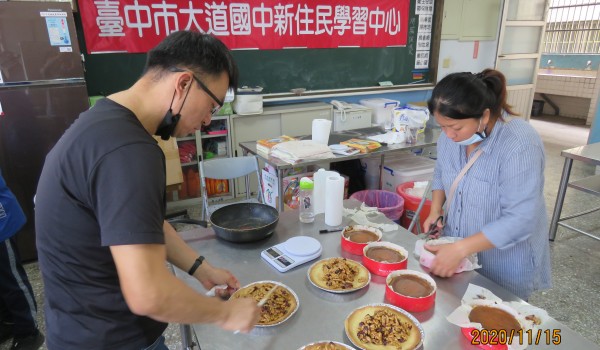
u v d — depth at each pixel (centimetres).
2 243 170
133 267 64
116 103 76
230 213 154
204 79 78
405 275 113
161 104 79
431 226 149
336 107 391
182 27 333
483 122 118
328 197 149
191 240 140
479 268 135
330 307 102
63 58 244
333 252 132
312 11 382
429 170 300
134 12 314
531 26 500
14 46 231
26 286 182
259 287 108
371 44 424
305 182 161
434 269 116
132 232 63
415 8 438
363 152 254
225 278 111
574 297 227
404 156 330
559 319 209
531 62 518
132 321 87
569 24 736
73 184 70
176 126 83
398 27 434
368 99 429
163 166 72
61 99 249
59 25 238
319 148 248
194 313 72
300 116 374
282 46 379
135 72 328
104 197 65
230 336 92
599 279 245
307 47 391
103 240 64
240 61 366
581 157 264
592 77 670
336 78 418
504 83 121
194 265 109
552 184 408
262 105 362
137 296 64
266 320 96
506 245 114
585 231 306
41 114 246
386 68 443
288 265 121
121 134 68
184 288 71
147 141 70
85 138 68
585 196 378
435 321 97
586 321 207
